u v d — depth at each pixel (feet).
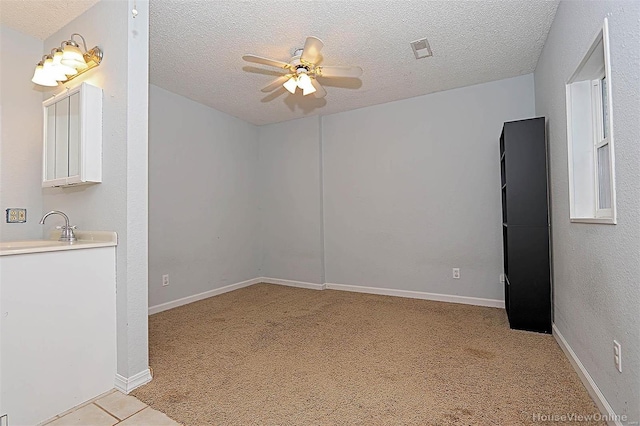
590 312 5.93
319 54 8.00
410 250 13.01
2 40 7.93
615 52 4.75
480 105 11.73
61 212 7.19
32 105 8.40
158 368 7.00
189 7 7.20
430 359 7.34
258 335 8.95
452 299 12.21
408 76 10.98
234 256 14.74
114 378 6.24
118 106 6.35
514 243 9.08
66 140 6.98
